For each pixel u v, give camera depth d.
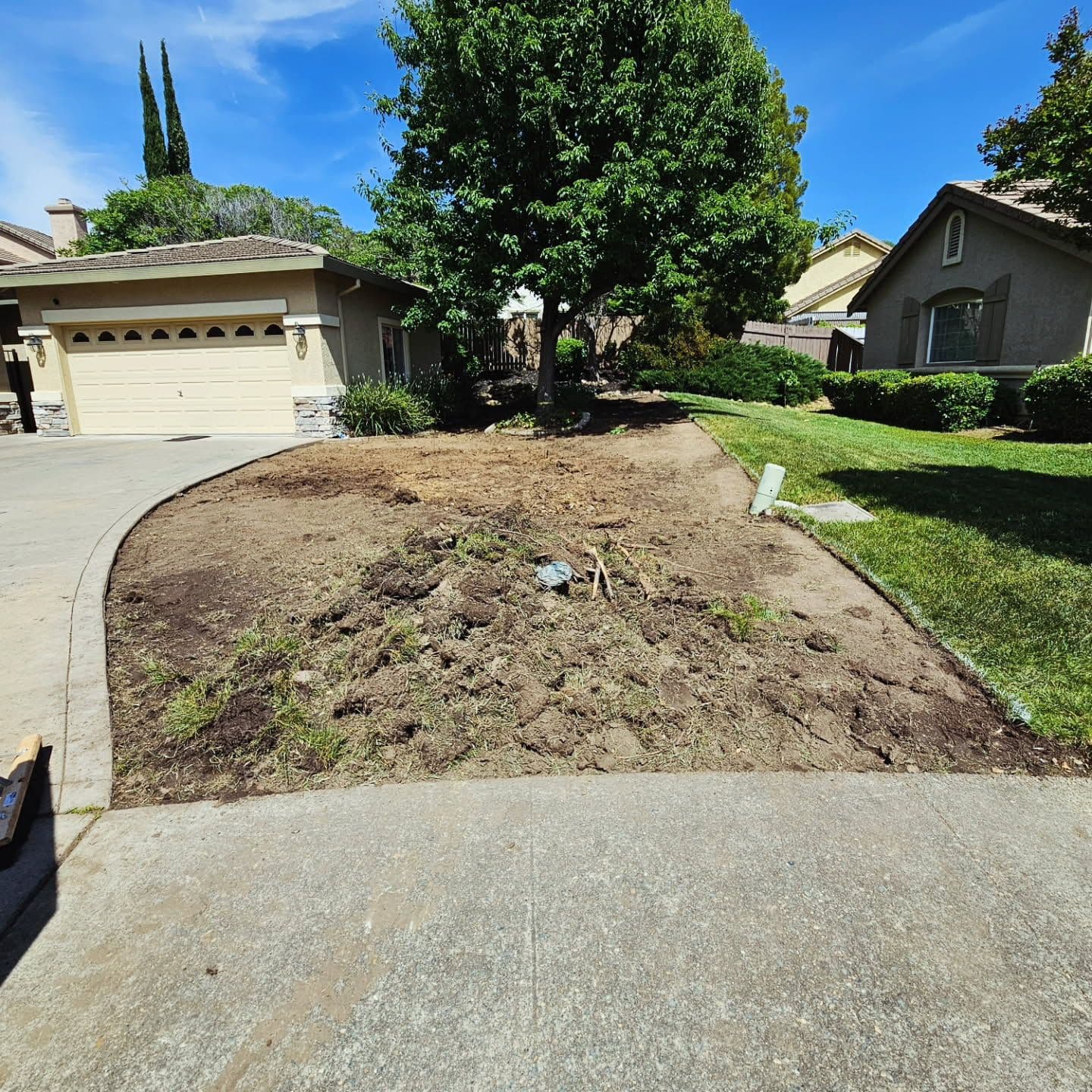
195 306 11.55
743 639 3.53
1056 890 2.01
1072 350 11.52
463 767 2.62
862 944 1.82
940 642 3.46
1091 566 4.38
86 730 2.75
